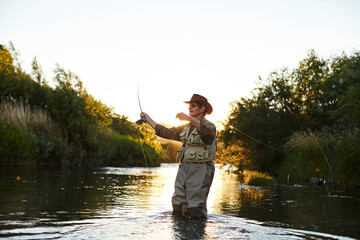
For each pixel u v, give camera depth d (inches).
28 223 119.3
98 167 725.9
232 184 400.8
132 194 239.9
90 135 826.8
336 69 797.9
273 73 839.1
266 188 351.3
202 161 144.0
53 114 791.1
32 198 192.4
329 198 257.6
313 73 833.5
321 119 773.9
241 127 795.4
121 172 568.7
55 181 320.2
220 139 834.8
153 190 276.5
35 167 568.4
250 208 189.3
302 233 118.2
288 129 772.6
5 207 155.9
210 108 154.4
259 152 772.0
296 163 555.5
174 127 158.1
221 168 832.9
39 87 850.1
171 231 109.6
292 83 841.5
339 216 165.0
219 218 143.3
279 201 231.0
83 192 239.0
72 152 738.2
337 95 709.9
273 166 727.7
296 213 173.3
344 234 119.6
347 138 497.7
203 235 105.3
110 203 185.3
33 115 700.0
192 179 143.6
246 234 110.2
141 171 639.8
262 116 808.3
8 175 362.9
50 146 645.3
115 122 1203.2
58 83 943.7
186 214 145.6
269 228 123.9
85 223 121.6
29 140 600.4
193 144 145.4
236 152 815.7
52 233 103.8
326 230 126.5
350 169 435.5
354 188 383.9
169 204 188.2
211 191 299.4
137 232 106.9
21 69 913.5
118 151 901.2
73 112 799.7
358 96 526.9
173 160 1342.3
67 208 160.1
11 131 576.4
